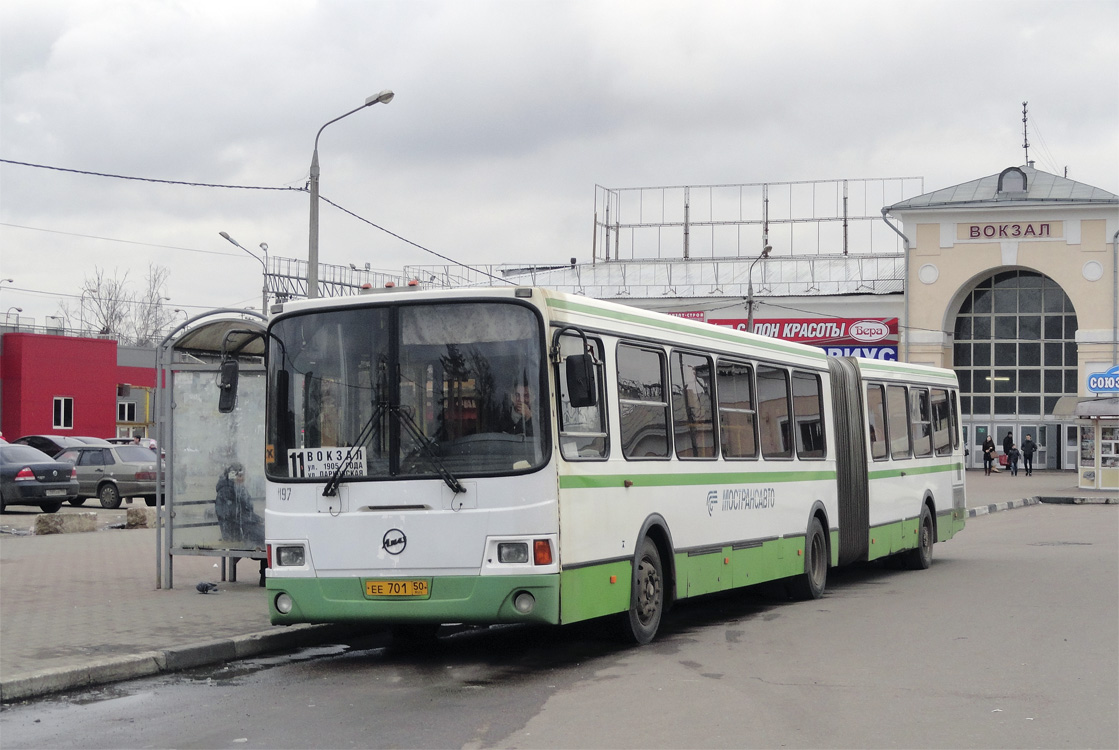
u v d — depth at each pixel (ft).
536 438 31.65
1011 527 94.38
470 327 32.42
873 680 30.91
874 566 65.41
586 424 33.71
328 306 33.63
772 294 204.33
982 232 191.83
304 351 33.71
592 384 31.81
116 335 276.00
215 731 25.39
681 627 41.70
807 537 49.49
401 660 34.68
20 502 94.22
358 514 32.42
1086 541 79.05
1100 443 142.10
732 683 30.50
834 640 38.09
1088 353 186.50
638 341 37.29
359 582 32.30
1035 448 185.98
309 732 25.16
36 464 95.20
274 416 33.78
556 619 31.30
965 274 192.85
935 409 67.62
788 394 49.01
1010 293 196.95
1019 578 57.21
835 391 53.98
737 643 37.55
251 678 31.91
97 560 58.59
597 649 36.35
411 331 32.78
